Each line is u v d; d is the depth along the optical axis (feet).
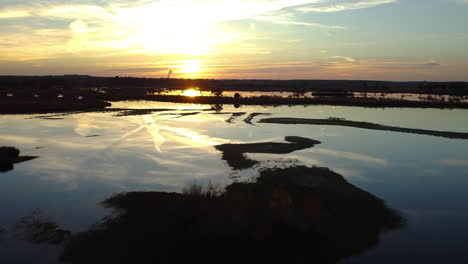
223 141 124.67
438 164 96.58
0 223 55.88
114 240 49.52
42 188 73.05
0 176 81.66
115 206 62.08
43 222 56.08
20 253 46.65
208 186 72.18
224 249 47.01
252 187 70.49
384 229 54.19
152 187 73.41
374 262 44.96
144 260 44.65
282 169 85.25
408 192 72.69
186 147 113.80
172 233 51.06
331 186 72.02
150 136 135.33
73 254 46.21
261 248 47.26
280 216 51.78
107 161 95.61
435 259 45.98
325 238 50.01
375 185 77.10
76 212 59.93
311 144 119.34
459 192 72.95
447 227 55.62
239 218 50.31
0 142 122.11
